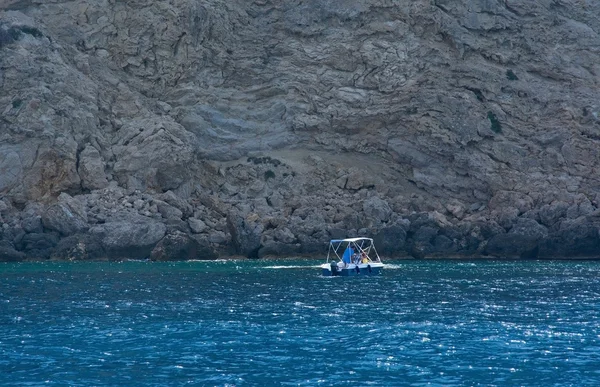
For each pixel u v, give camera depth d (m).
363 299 150.50
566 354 100.38
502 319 126.06
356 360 97.25
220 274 197.50
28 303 142.88
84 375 90.56
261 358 98.31
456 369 93.00
